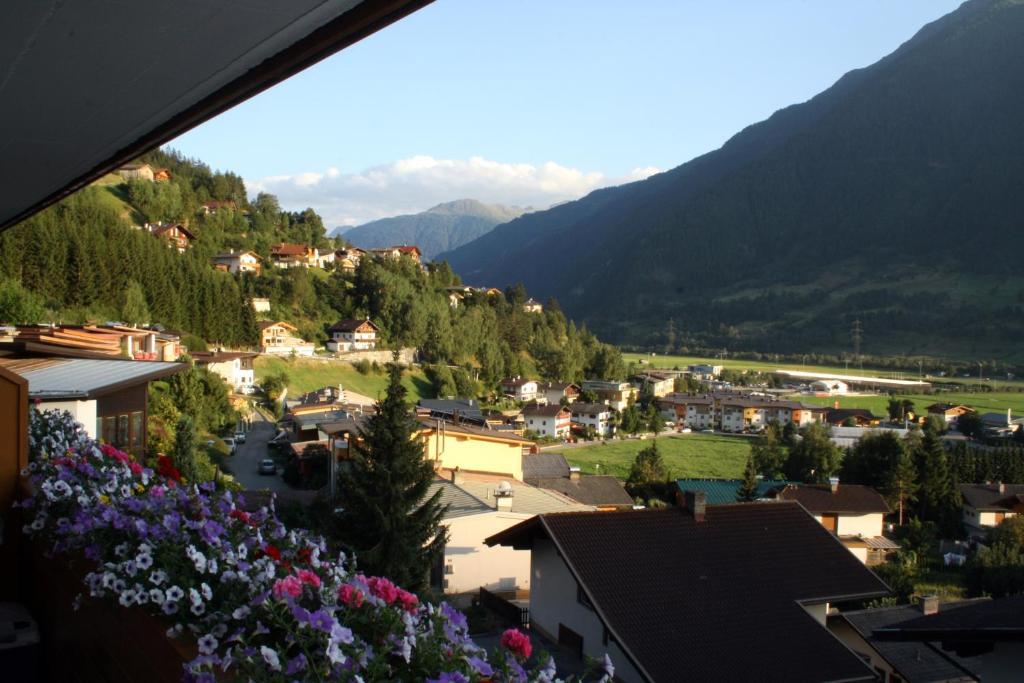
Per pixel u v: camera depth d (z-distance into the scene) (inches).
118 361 628.1
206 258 3816.4
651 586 565.0
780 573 608.4
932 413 4682.6
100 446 234.7
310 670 95.2
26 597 204.2
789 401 4778.5
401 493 833.5
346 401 2588.6
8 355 621.9
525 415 3538.4
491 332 4217.5
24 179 215.0
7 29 104.7
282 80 127.6
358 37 108.5
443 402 2645.2
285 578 109.3
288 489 1462.8
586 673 127.3
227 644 105.9
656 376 5531.5
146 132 164.9
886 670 805.2
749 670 499.2
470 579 967.0
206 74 125.9
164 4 97.0
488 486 1195.3
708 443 3683.6
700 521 649.6
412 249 5369.1
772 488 2095.2
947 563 1760.6
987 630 294.8
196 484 172.2
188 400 1766.7
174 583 118.0
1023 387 6368.1
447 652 107.7
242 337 3166.8
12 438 211.8
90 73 125.0
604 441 3624.5
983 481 2591.0
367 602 111.3
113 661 133.1
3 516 207.9
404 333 3772.1
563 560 598.5
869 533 1929.1
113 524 143.7
